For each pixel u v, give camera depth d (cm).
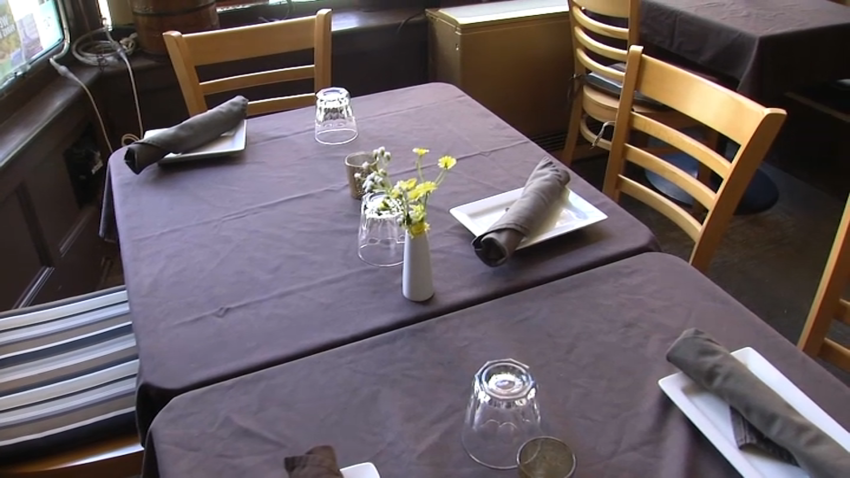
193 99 185
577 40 252
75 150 219
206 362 95
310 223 127
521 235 113
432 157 149
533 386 79
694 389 86
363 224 117
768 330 97
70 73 219
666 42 243
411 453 80
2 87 189
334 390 89
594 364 92
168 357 96
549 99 287
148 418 95
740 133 129
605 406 85
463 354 94
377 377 91
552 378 90
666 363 92
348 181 138
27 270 188
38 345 136
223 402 88
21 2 201
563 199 129
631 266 112
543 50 274
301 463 75
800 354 92
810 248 239
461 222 123
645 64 150
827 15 223
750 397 80
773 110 123
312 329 100
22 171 182
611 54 228
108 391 125
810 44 212
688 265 112
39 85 211
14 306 179
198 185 142
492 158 149
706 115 137
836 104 267
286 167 148
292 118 171
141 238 124
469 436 81
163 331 101
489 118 168
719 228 137
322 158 151
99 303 147
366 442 82
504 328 99
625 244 118
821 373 89
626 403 86
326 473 74
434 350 95
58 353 134
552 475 74
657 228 253
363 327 100
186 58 180
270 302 106
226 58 186
